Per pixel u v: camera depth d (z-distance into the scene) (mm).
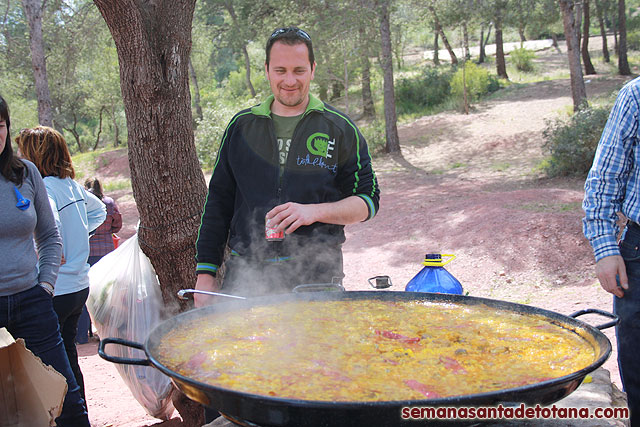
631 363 2330
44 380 1848
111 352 3451
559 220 8008
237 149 2426
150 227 3229
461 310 1997
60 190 3279
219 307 1970
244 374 1405
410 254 8492
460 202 10734
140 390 3514
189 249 3262
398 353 1549
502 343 1630
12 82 24594
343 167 2486
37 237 2793
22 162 2662
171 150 3133
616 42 31844
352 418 1101
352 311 2004
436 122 21391
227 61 53344
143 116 3066
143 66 2977
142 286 3484
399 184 14422
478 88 23875
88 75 34438
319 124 2393
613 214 2312
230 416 1246
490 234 8172
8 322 2523
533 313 1868
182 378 1239
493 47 41844
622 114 2254
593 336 1555
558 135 12797
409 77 29750
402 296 2127
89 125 49781
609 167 2293
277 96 2357
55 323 2699
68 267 3238
